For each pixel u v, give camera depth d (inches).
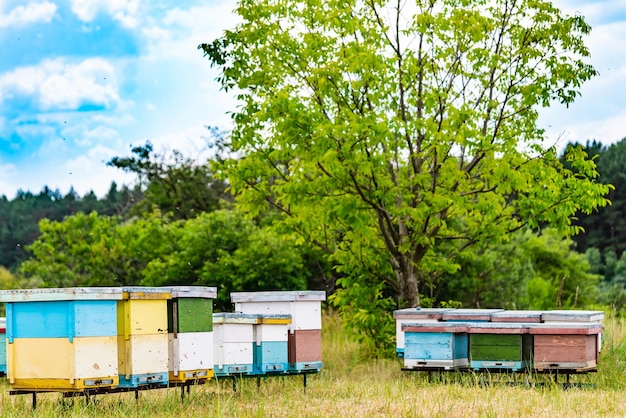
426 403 473.7
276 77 728.3
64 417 433.4
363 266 759.7
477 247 812.0
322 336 924.0
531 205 709.9
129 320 449.1
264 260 1016.2
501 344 573.0
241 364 530.3
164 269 1052.5
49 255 1180.5
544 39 727.7
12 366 445.4
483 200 697.0
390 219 729.6
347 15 699.4
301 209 737.6
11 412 446.0
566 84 721.6
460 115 674.8
